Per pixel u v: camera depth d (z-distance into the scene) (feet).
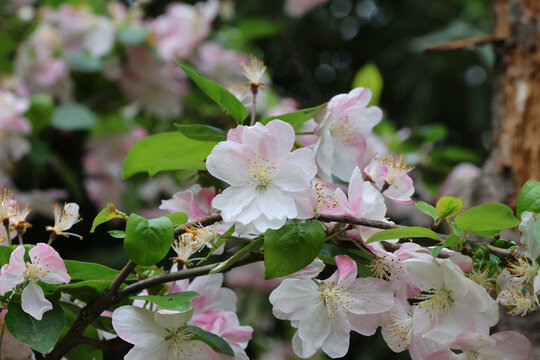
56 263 1.94
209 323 2.05
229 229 1.97
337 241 2.02
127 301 2.04
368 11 6.19
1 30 4.13
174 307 1.92
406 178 2.05
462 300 1.93
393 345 1.99
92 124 3.59
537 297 1.91
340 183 2.17
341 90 6.22
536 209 1.93
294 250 1.90
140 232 1.92
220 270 1.97
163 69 3.79
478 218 1.91
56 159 3.76
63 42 3.67
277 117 2.05
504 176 2.79
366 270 2.03
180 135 2.14
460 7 5.70
